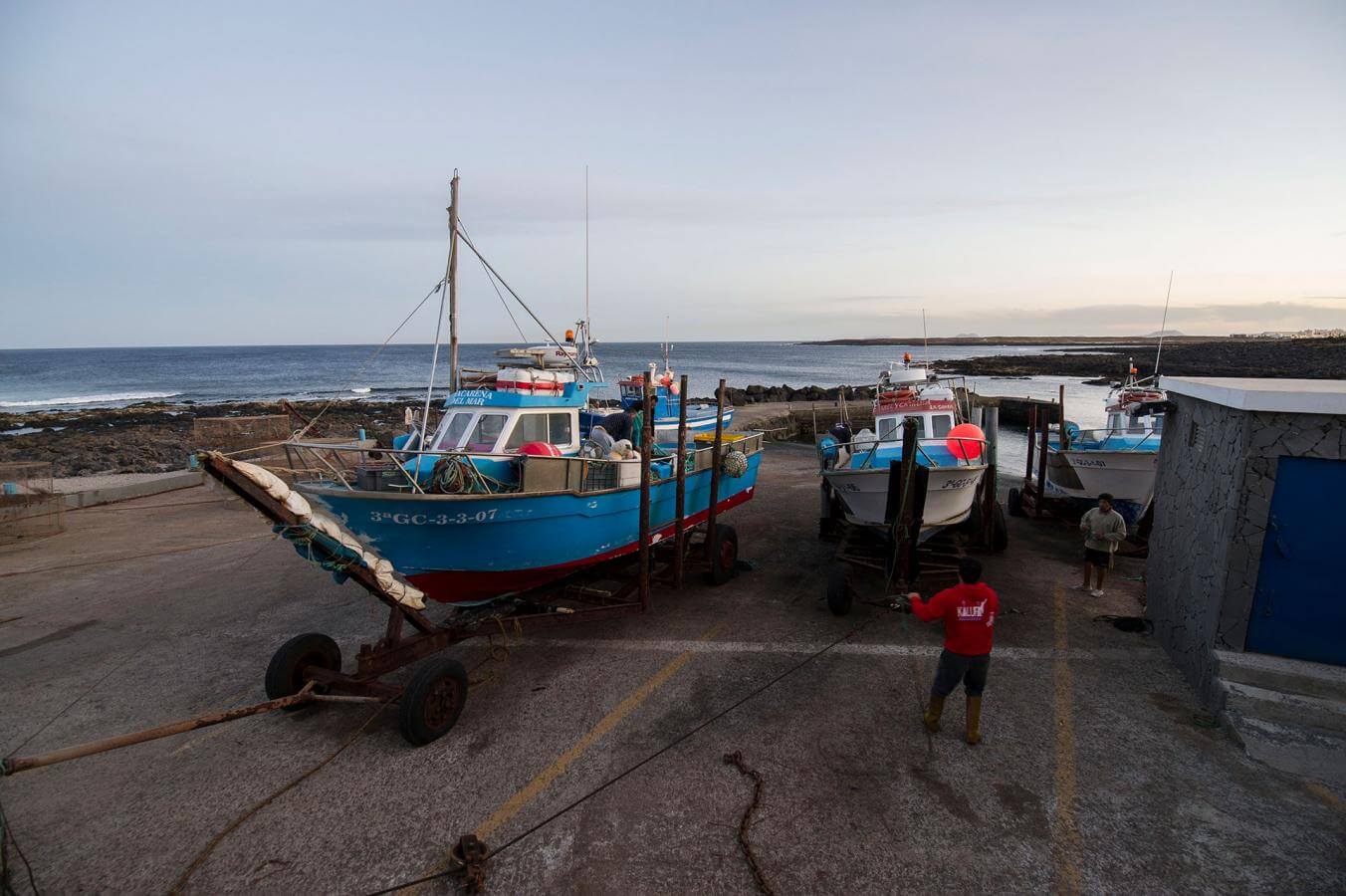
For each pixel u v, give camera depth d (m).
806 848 3.95
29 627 7.58
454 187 8.10
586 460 6.96
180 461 22.41
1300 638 5.30
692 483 9.09
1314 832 4.02
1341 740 4.82
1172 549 6.84
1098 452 10.62
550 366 8.80
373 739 5.24
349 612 8.02
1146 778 4.58
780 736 5.18
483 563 6.30
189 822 4.28
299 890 3.71
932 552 9.01
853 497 9.07
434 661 5.19
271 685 5.38
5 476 14.38
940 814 4.23
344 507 5.62
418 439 8.11
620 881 3.73
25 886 3.75
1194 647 5.96
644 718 5.48
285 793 4.56
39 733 5.38
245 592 8.72
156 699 5.93
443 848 4.01
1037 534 11.20
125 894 3.70
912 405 10.58
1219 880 3.67
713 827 4.15
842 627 7.36
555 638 7.14
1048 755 4.87
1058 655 6.55
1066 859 3.83
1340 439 5.05
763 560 10.07
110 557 10.42
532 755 4.97
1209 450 6.16
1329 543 5.18
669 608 8.01
